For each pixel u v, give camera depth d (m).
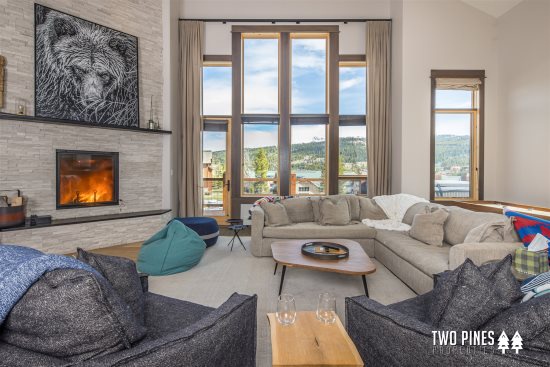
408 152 4.82
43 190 3.67
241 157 5.53
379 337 1.19
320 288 2.74
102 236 3.93
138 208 4.48
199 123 5.36
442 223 2.99
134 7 4.43
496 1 4.58
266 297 2.54
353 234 3.69
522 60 4.32
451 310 1.10
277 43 5.50
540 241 2.07
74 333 0.85
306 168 5.57
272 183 5.62
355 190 5.55
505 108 4.65
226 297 2.53
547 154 3.92
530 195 4.19
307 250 2.78
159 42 4.71
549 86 3.89
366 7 5.37
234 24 5.42
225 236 4.86
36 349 0.88
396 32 5.04
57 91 3.73
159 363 0.82
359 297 1.42
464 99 4.98
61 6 3.79
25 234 3.36
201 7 5.40
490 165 4.88
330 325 1.32
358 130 5.52
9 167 3.43
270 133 5.57
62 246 3.60
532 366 0.80
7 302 0.88
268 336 1.96
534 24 4.11
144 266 3.07
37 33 3.58
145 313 1.43
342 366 1.06
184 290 2.67
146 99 4.58
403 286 2.78
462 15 4.79
